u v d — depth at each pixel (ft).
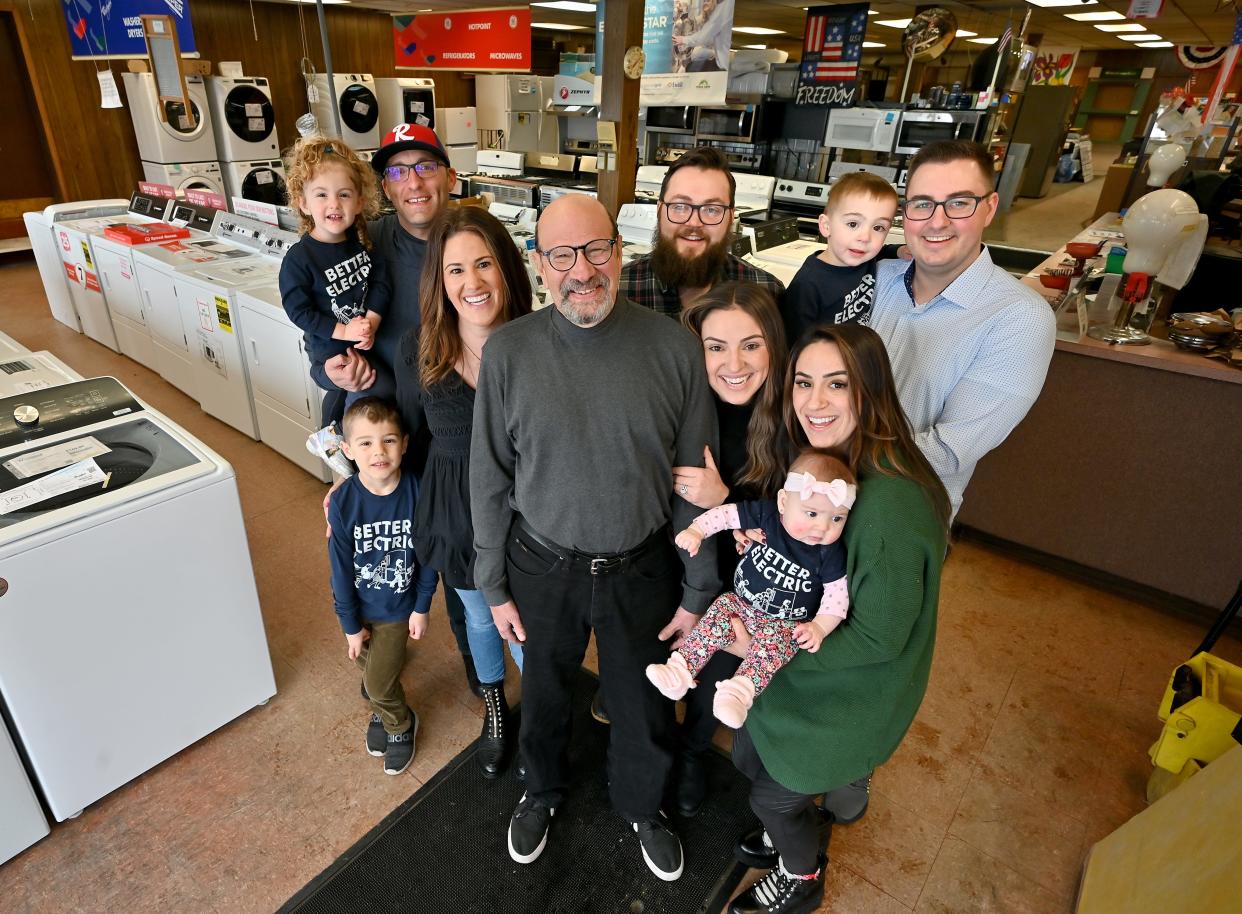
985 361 4.96
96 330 15.98
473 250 4.48
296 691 6.97
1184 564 8.34
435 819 5.77
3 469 5.33
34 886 5.15
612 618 4.54
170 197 16.22
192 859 5.38
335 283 6.28
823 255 6.16
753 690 4.06
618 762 5.18
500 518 4.59
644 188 17.06
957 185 4.68
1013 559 9.61
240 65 21.72
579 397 3.98
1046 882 5.51
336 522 5.50
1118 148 58.23
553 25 28.07
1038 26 27.27
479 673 6.05
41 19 19.95
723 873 5.44
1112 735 6.87
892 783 6.28
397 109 24.67
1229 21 22.50
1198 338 7.82
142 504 5.19
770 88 18.11
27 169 21.52
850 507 3.77
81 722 5.34
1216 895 3.97
